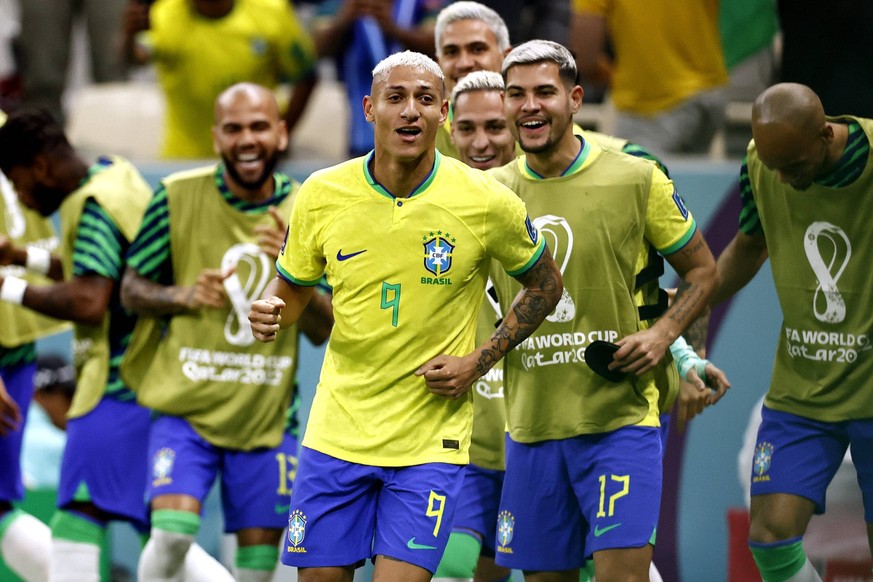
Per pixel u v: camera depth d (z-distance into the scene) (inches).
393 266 643.5
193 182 844.0
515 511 737.6
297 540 660.1
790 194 754.2
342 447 655.1
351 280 647.1
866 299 747.4
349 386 655.8
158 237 840.9
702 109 1046.4
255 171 828.0
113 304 866.1
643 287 730.2
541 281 659.4
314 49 1132.5
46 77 1264.8
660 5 1029.2
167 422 832.3
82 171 870.4
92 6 1291.8
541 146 695.7
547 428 720.3
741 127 1074.1
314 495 658.2
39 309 841.5
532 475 730.2
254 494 832.3
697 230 709.3
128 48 1162.0
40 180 862.5
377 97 636.1
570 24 1067.9
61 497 868.0
